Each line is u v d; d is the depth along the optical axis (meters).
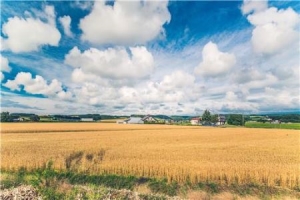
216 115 117.06
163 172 18.78
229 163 20.62
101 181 17.81
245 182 17.50
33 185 14.00
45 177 15.30
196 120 126.19
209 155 24.95
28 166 20.56
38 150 27.62
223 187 16.70
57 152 26.34
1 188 14.73
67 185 15.05
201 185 17.03
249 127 91.62
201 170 18.20
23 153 25.53
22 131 57.81
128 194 14.67
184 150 28.34
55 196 12.78
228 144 34.88
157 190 16.23
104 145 32.38
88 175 18.80
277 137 47.34
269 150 28.81
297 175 16.92
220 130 69.56
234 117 110.81
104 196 13.71
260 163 20.94
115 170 19.58
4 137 43.47
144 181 17.78
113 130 67.50
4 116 112.38
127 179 18.12
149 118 139.25
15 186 15.02
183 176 17.92
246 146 32.50
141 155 24.70
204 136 48.84
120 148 29.97
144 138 43.44
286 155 25.39
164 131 64.56
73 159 22.61
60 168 20.27
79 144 33.19
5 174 18.89
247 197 15.24
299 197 15.20
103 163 20.41
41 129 64.62
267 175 17.41
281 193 15.77
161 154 25.36
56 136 46.22
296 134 55.12
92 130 66.19
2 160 21.22
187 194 15.63
